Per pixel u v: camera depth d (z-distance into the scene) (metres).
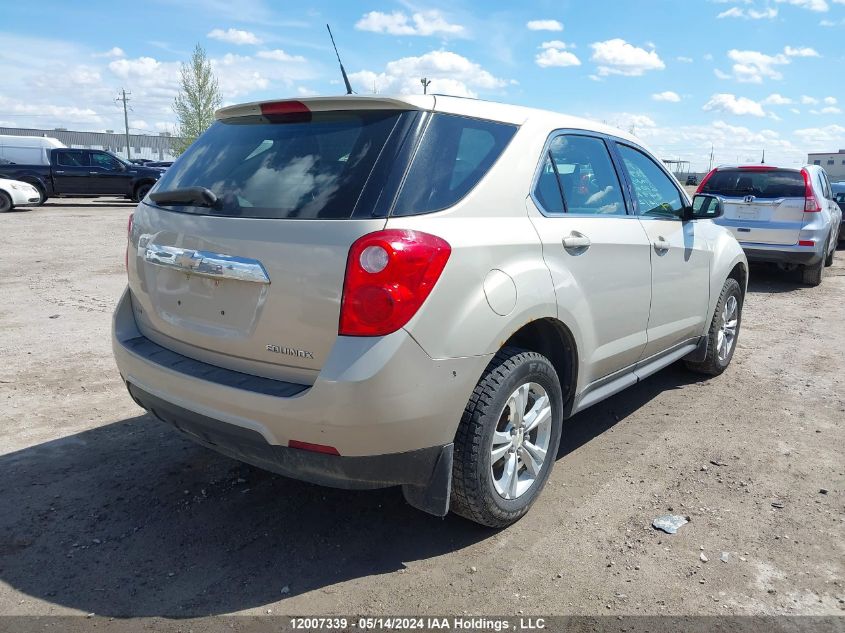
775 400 5.09
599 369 3.79
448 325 2.69
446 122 2.97
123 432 4.30
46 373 5.38
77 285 9.05
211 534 3.18
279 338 2.71
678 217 4.67
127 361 3.23
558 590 2.80
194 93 41.62
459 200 2.88
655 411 4.85
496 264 2.91
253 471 3.81
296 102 3.01
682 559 3.02
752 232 9.80
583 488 3.67
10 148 23.02
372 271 2.53
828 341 6.90
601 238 3.61
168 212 3.17
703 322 5.10
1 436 4.20
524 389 3.16
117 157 23.92
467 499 2.97
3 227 15.96
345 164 2.79
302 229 2.66
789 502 3.54
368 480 2.71
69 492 3.53
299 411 2.58
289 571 2.90
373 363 2.52
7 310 7.52
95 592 2.74
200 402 2.84
